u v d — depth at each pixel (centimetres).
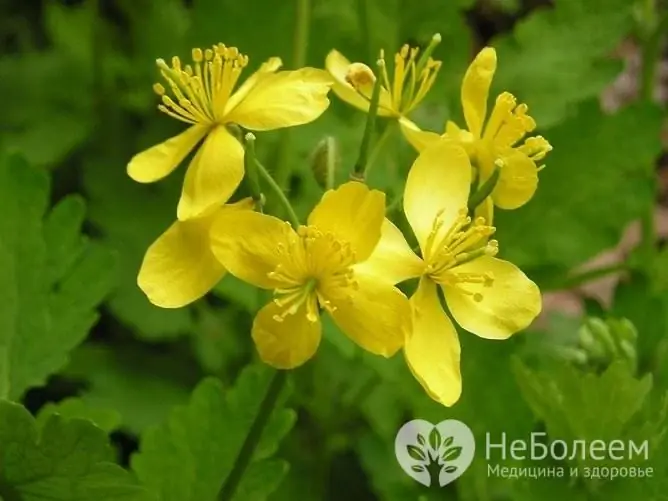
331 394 18
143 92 21
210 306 20
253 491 12
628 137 17
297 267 10
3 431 10
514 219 17
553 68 18
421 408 14
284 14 18
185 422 12
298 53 17
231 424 12
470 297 11
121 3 22
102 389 18
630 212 17
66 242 13
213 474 12
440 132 18
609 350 15
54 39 22
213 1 18
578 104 17
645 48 19
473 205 11
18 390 13
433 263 10
